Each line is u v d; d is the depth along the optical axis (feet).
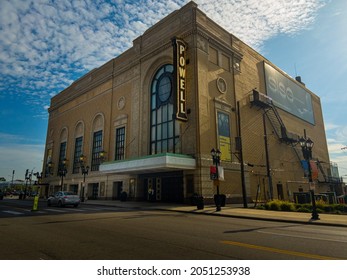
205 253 20.12
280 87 144.15
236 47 113.39
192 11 94.48
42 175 181.68
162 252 20.36
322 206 65.92
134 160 87.71
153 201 98.02
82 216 48.57
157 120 103.81
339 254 20.12
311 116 176.04
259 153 112.57
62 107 177.99
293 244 23.98
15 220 41.98
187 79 91.40
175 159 78.02
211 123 90.74
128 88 121.29
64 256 19.20
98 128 137.39
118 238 26.11
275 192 117.08
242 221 44.91
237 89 107.55
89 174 134.10
